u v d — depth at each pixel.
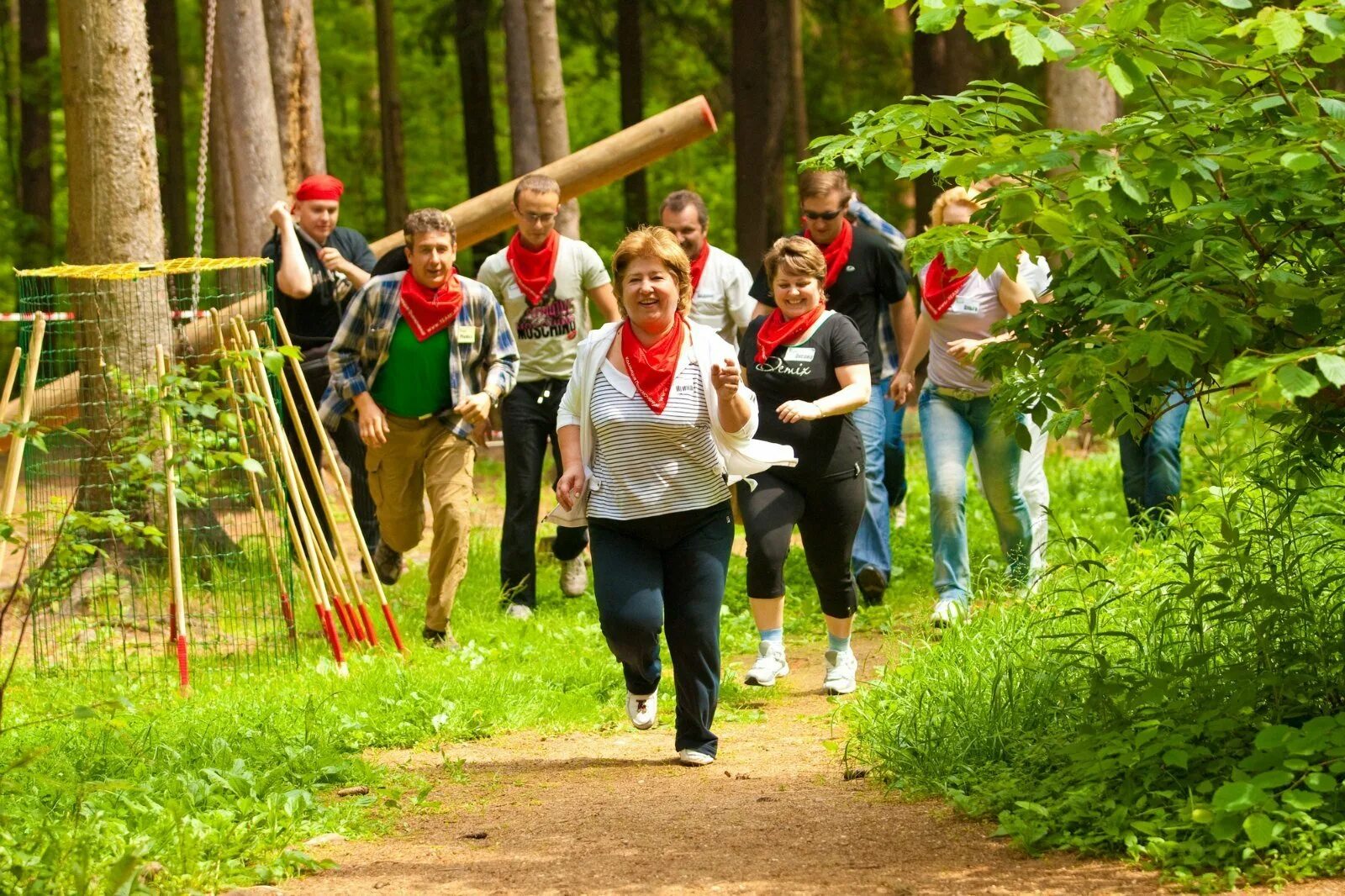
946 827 6.89
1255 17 6.01
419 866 6.65
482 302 12.22
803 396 10.22
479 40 36.31
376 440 11.80
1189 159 6.33
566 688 11.10
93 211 13.77
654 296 8.23
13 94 38.59
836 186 12.91
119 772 8.00
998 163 6.47
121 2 13.79
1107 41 6.14
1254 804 5.90
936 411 12.21
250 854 6.64
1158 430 13.79
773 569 10.47
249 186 18.72
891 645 12.38
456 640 12.48
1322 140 6.20
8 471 10.77
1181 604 9.33
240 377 11.99
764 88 30.94
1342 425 7.38
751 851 6.69
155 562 13.29
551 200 13.48
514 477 13.90
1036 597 10.48
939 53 31.11
